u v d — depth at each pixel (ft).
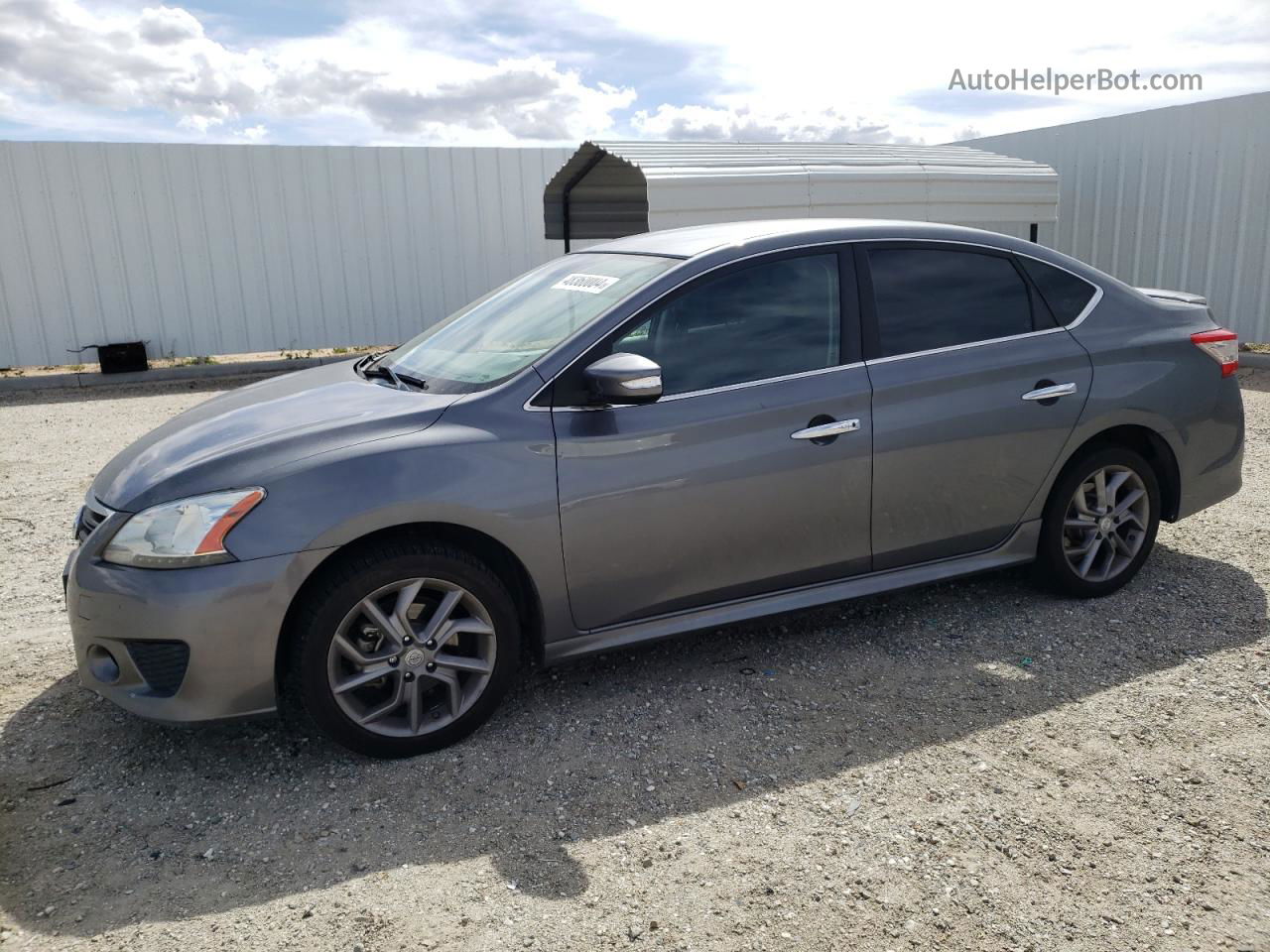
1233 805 9.10
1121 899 7.90
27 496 20.84
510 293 13.56
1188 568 15.19
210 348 39.34
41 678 12.35
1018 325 13.04
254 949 7.56
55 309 37.19
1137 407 13.50
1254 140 31.55
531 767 10.14
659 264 11.82
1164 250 34.99
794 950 7.41
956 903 7.89
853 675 11.99
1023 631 13.07
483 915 7.89
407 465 9.87
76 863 8.73
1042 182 32.65
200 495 9.58
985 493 12.81
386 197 40.06
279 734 10.94
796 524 11.69
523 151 41.52
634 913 7.88
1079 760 9.95
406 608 10.03
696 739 10.61
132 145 36.86
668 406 10.97
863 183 29.71
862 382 11.85
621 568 10.93
